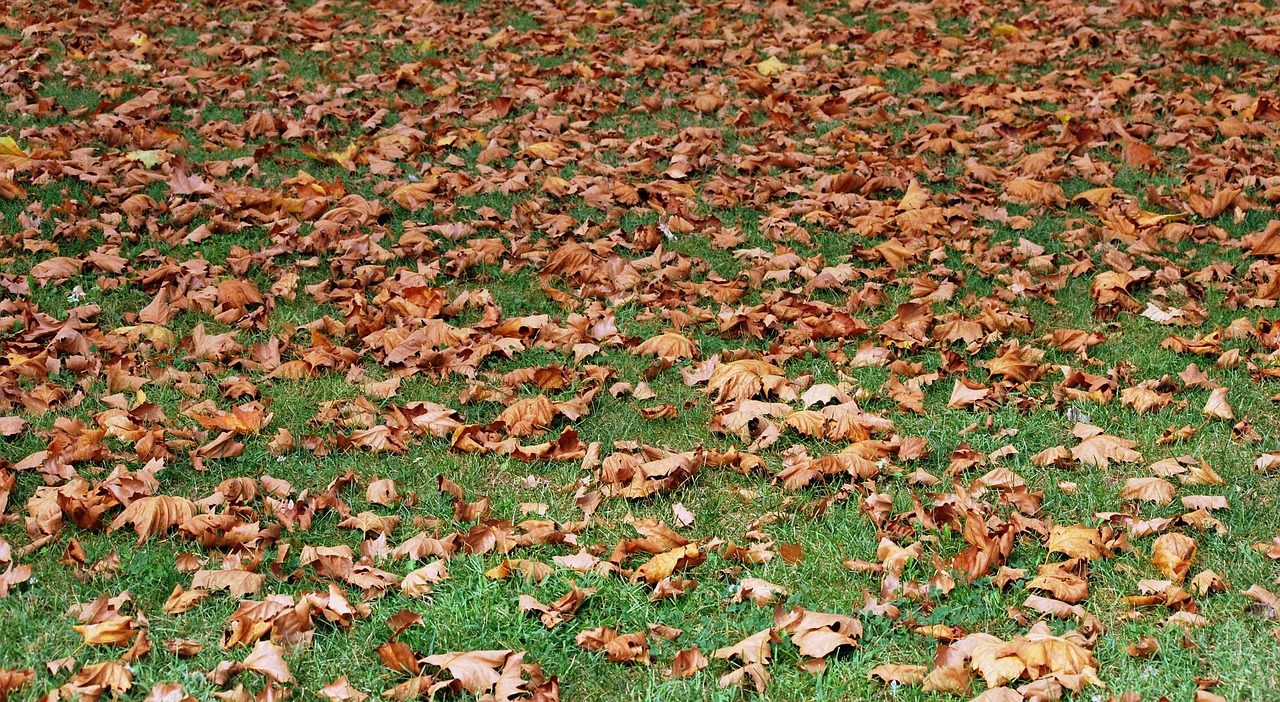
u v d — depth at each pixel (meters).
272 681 3.44
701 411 4.93
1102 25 10.12
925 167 7.36
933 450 4.61
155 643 3.57
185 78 8.71
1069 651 3.46
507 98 8.18
